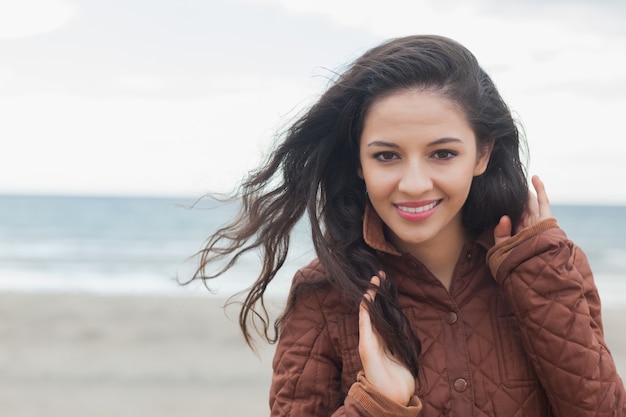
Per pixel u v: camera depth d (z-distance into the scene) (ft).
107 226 180.55
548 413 7.40
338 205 7.79
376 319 7.20
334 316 7.72
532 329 7.13
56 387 31.07
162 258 100.94
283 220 8.06
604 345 7.39
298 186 7.97
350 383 7.61
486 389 7.29
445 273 7.74
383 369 7.07
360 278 7.46
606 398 6.98
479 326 7.46
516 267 7.25
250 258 84.84
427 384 7.29
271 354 35.99
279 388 7.78
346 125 7.41
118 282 75.05
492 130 7.27
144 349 38.11
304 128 7.70
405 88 6.97
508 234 7.55
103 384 31.45
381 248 7.54
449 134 6.92
